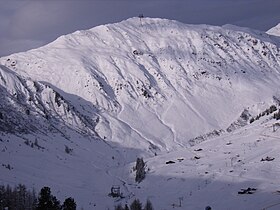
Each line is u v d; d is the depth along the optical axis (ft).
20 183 628.28
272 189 602.03
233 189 632.38
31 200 543.80
